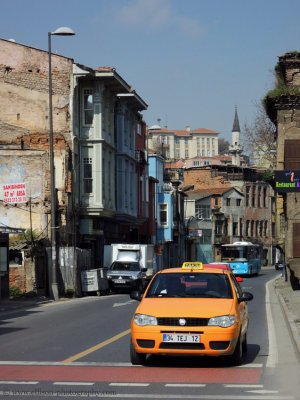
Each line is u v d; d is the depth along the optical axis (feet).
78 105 192.03
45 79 186.70
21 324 88.74
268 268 429.79
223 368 49.70
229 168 446.19
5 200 167.63
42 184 175.01
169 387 42.09
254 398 38.50
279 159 165.89
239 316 51.24
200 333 48.32
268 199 469.16
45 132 184.03
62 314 104.22
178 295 52.95
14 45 187.52
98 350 60.34
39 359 55.01
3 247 132.87
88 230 191.72
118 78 196.13
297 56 168.35
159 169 323.98
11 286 144.36
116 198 217.97
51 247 151.33
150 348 48.91
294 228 160.35
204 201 400.06
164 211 321.32
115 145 219.61
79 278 157.99
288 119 164.66
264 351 59.88
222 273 55.72
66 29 138.21
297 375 46.60
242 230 435.53
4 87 186.80
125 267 174.09
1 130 185.47
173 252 339.16
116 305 122.93
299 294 146.20
